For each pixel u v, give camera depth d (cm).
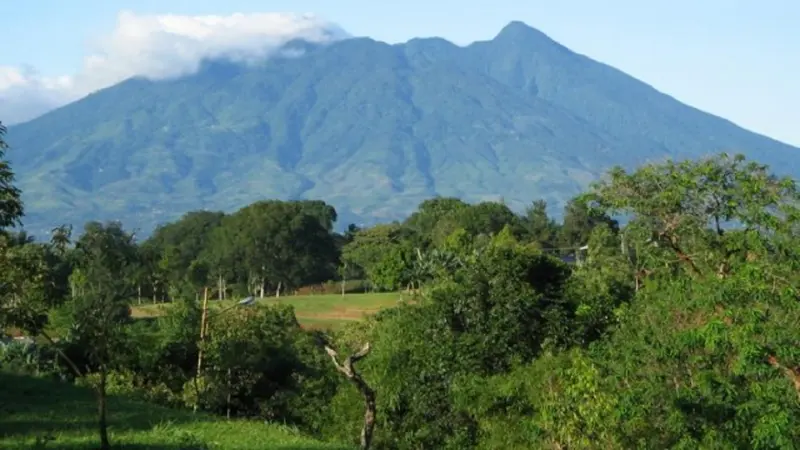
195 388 2684
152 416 2066
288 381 3022
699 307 1294
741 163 1981
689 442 1221
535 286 2680
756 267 1230
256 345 2914
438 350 2322
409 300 3466
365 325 3198
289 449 1708
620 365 1455
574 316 2602
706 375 1211
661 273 1977
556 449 1493
